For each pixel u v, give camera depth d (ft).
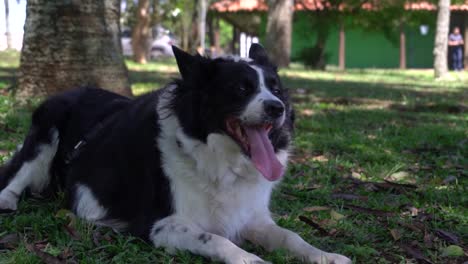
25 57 11.63
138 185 5.55
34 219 5.71
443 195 7.14
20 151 6.42
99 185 5.83
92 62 11.59
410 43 48.78
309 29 36.09
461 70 41.32
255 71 5.45
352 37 48.75
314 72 30.30
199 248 5.10
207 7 40.86
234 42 49.08
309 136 10.00
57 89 11.52
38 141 6.32
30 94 11.57
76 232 5.45
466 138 10.23
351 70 37.45
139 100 5.96
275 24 32.07
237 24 43.88
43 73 11.50
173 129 5.40
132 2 38.34
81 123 6.30
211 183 5.36
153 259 5.12
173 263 5.08
